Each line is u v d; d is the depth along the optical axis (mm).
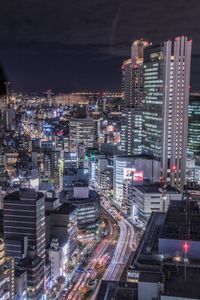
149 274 183625
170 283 172500
